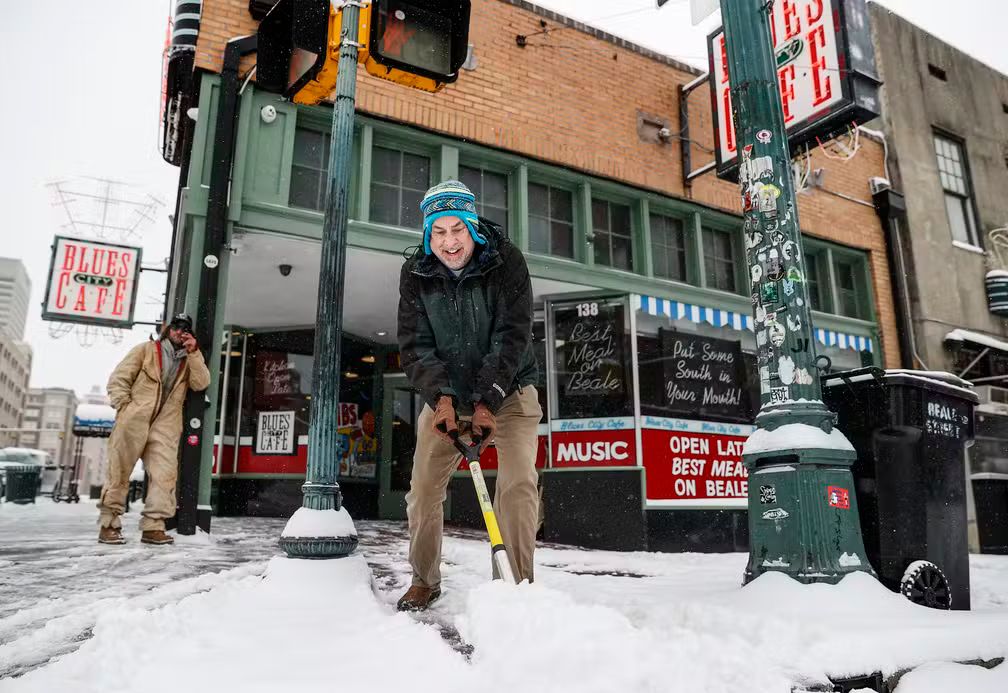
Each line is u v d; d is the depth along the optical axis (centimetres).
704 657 174
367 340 1025
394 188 708
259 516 892
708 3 383
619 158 822
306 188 667
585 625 167
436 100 721
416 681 158
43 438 14200
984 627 206
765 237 312
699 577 403
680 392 769
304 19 367
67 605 255
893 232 1026
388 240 675
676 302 808
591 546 716
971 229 1143
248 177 631
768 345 302
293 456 923
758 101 326
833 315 951
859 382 308
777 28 776
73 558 406
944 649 192
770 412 289
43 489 2505
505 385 249
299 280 770
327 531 289
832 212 988
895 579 287
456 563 451
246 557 427
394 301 855
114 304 992
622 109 840
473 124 736
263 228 627
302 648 187
